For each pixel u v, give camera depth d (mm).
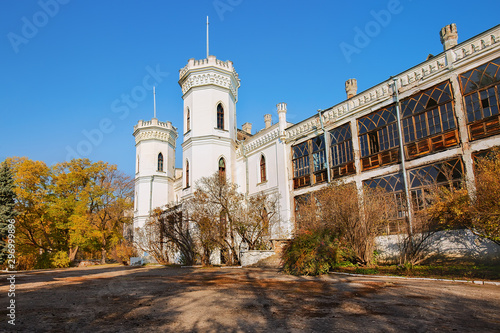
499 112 15211
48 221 39531
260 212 24188
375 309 7188
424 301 7906
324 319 6434
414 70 19047
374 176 20531
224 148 32406
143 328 5977
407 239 14961
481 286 10016
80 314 7117
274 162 28625
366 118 21531
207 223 23297
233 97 35250
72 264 40094
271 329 5832
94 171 43438
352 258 16234
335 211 16141
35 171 39031
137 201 43094
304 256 14086
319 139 24891
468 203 12766
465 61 16672
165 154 44812
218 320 6484
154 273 18312
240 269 19000
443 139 17250
